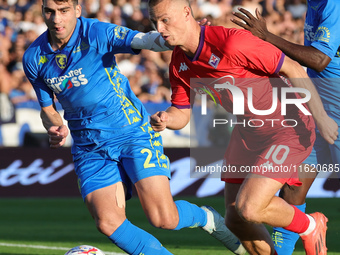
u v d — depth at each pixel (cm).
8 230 2502
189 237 2250
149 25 4538
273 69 1338
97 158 1443
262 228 1455
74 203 3381
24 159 3622
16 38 4453
